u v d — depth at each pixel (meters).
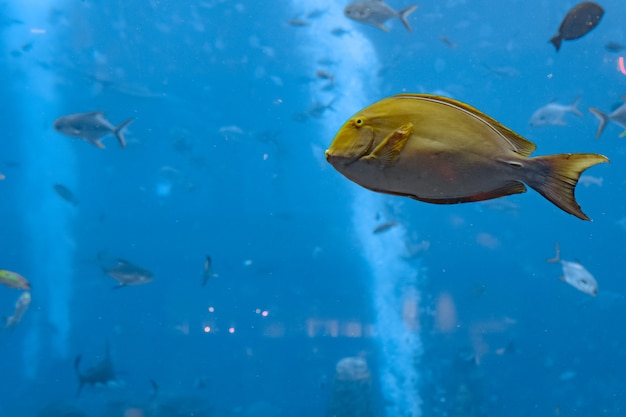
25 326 29.28
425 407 20.30
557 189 1.07
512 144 1.13
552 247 25.48
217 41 22.41
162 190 28.39
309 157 26.55
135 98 24.44
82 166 28.48
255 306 28.69
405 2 20.08
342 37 21.67
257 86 24.22
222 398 25.86
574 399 22.84
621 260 25.58
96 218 29.47
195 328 28.84
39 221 29.55
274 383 27.03
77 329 29.52
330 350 27.59
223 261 28.50
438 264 25.36
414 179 1.13
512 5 20.28
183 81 24.02
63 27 21.98
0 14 21.36
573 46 21.50
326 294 28.20
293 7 20.83
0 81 24.31
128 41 22.42
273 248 29.00
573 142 24.47
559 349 24.70
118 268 8.65
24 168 28.53
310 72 23.55
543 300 25.48
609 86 22.84
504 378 23.27
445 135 1.12
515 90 23.12
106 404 15.25
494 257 25.38
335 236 27.78
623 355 24.30
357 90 23.67
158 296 29.39
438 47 21.66
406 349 24.28
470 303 24.53
